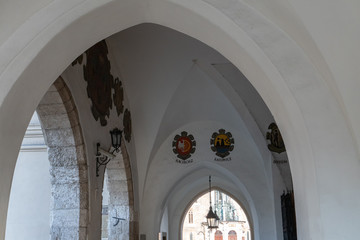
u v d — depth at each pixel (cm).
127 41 972
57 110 681
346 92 407
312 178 413
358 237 388
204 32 472
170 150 1264
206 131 1273
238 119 1227
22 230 1017
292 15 410
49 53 448
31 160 1055
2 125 431
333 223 394
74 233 696
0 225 443
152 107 1142
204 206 4016
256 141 1223
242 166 1259
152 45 998
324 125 411
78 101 712
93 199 749
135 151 1181
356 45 391
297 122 424
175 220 1892
